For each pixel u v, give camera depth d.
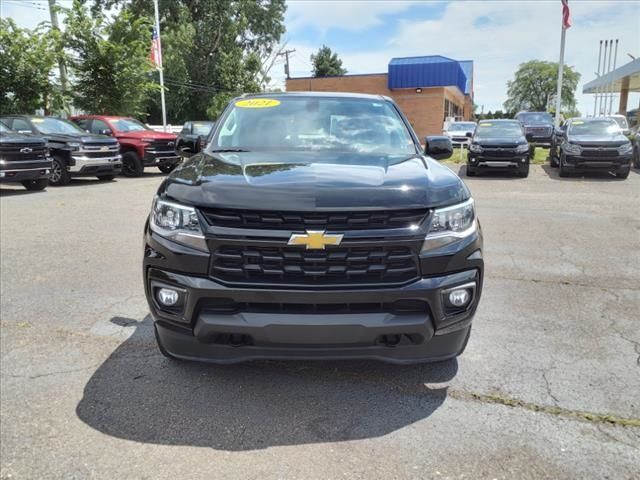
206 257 2.72
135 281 5.24
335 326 2.67
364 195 2.74
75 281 5.24
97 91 21.78
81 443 2.65
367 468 2.46
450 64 37.69
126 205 10.19
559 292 4.93
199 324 2.76
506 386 3.21
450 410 2.95
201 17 42.66
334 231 2.66
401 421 2.84
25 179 11.84
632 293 4.89
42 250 6.50
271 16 44.22
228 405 3.00
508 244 6.82
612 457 2.53
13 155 11.49
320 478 2.39
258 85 41.91
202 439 2.69
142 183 14.26
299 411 2.94
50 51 20.28
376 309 2.74
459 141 27.02
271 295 2.67
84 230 7.74
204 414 2.91
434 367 3.45
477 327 4.10
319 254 2.67
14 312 4.41
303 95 4.58
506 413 2.91
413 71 38.53
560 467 2.46
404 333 2.75
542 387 3.19
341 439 2.69
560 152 14.96
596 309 4.49
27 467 2.47
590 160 13.98
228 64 40.56
